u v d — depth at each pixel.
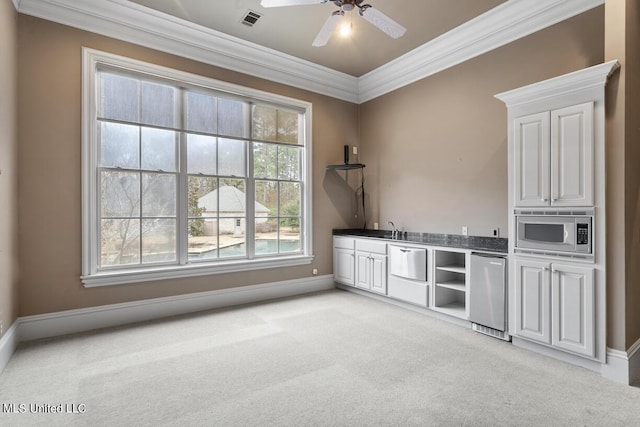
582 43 2.88
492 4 3.22
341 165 4.75
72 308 3.12
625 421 1.81
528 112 2.71
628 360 2.21
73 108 3.12
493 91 3.52
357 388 2.15
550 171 2.56
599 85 2.32
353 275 4.57
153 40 3.51
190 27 3.60
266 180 4.40
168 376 2.30
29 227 2.93
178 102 3.73
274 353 2.68
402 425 1.78
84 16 3.15
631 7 2.38
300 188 4.72
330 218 4.94
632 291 2.34
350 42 3.97
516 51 3.32
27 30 2.92
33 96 2.94
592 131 2.35
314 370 2.40
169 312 3.63
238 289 4.11
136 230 3.50
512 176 2.80
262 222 4.37
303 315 3.66
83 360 2.54
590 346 2.35
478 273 3.10
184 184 3.75
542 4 3.06
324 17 3.47
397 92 4.61
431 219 4.16
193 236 3.84
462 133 3.81
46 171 3.00
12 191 2.71
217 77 3.94
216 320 3.48
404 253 3.77
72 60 3.11
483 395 2.07
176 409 1.92
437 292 3.52
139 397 2.04
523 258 2.73
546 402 1.99
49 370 2.38
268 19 3.51
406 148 4.48
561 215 2.50
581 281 2.40
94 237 3.22
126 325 3.32
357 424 1.79
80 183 3.15
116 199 3.39
